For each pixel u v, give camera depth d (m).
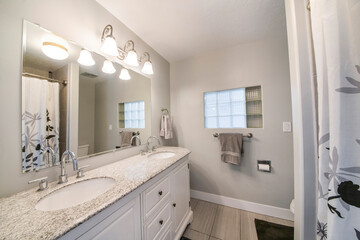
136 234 0.82
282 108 1.68
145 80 1.80
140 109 1.70
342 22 0.49
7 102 0.72
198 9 1.29
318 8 0.59
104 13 1.26
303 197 0.77
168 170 1.21
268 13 1.36
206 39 1.77
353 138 0.46
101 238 0.62
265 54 1.76
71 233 0.51
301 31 0.79
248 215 1.73
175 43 1.84
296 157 0.84
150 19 1.41
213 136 2.05
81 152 1.08
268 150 1.74
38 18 0.84
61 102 0.97
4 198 0.68
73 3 1.03
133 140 1.58
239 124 1.95
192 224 1.58
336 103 0.49
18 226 0.49
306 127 0.77
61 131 0.96
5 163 0.70
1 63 0.70
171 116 2.32
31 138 0.81
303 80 0.78
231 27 1.55
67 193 0.83
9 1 0.73
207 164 2.08
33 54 0.82
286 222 1.59
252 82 1.82
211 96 2.13
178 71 2.29
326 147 0.59
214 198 2.01
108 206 0.62
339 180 0.48
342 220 0.46
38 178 0.82
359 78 0.45
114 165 1.19
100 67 1.23
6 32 0.72
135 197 0.83
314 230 0.75
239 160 1.76
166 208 1.16
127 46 1.50
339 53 0.49
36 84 0.84
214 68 2.04
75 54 1.04
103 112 1.26
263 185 1.76
